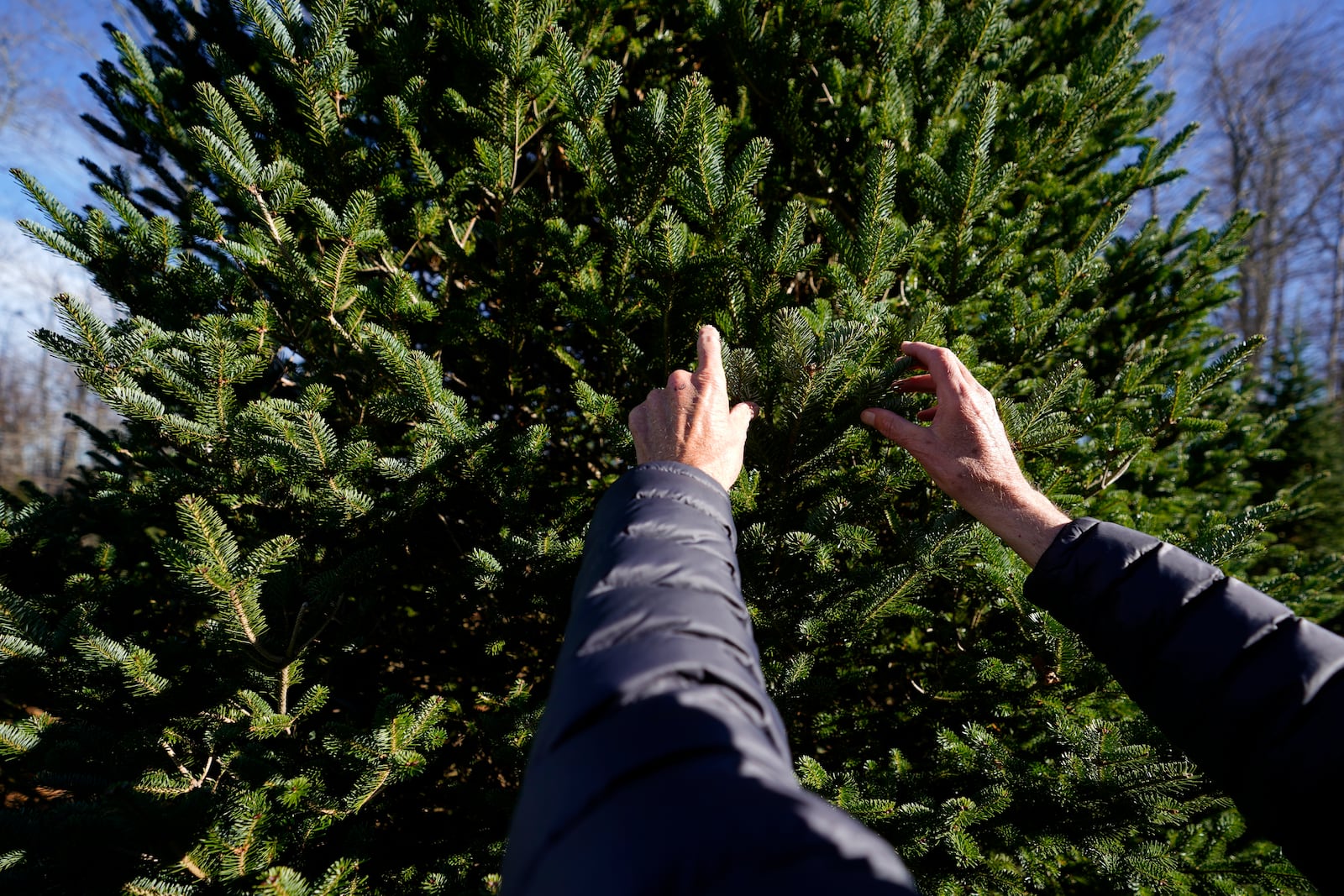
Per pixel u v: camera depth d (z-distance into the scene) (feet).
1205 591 2.60
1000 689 6.07
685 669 1.63
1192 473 10.97
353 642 6.23
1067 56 9.16
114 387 4.77
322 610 5.98
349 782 5.66
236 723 5.49
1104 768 4.86
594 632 1.74
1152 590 2.67
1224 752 2.38
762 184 7.86
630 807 1.32
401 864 5.92
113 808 4.58
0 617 5.46
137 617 7.57
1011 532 3.24
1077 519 3.10
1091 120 7.02
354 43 6.93
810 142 7.50
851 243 5.92
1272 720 2.28
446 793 6.61
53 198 5.25
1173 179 8.26
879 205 5.42
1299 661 2.31
